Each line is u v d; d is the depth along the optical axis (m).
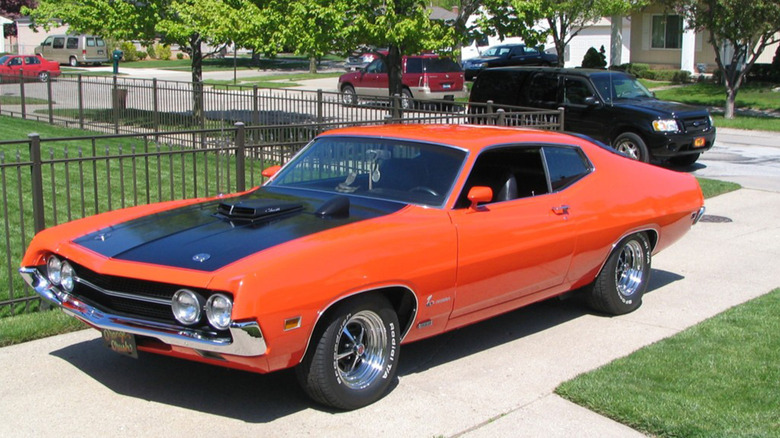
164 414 4.89
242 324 4.29
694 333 6.39
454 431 4.73
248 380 5.45
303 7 17.31
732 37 24.50
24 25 69.00
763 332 6.38
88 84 19.89
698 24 25.00
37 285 5.34
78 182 12.50
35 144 6.55
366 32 17.47
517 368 5.76
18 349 5.92
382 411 5.00
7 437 4.55
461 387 5.39
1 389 5.20
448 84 27.80
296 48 17.94
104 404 5.02
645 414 4.81
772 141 21.05
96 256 4.88
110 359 5.77
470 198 5.42
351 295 4.79
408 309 5.25
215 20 19.52
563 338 6.43
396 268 4.96
